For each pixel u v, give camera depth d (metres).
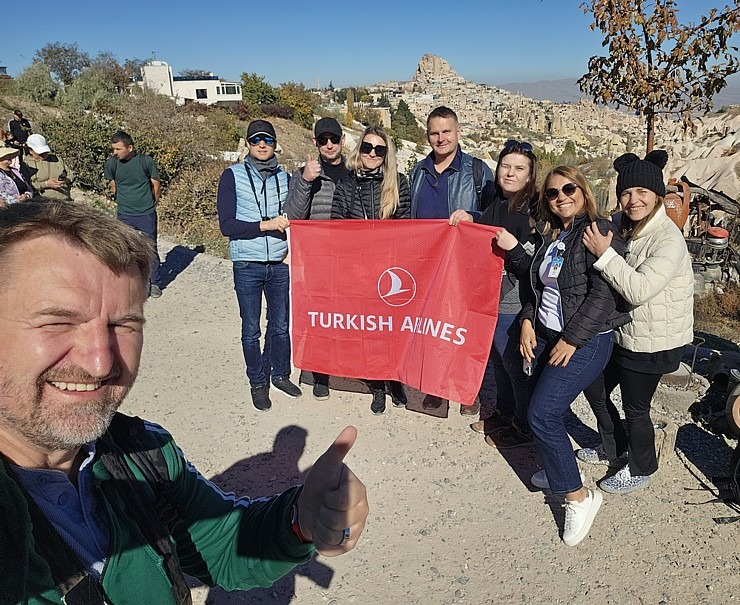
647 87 4.80
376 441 4.04
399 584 2.79
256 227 3.98
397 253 3.65
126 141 6.98
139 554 1.12
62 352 0.93
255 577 1.34
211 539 1.38
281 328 4.54
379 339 3.83
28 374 0.92
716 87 4.65
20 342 0.91
